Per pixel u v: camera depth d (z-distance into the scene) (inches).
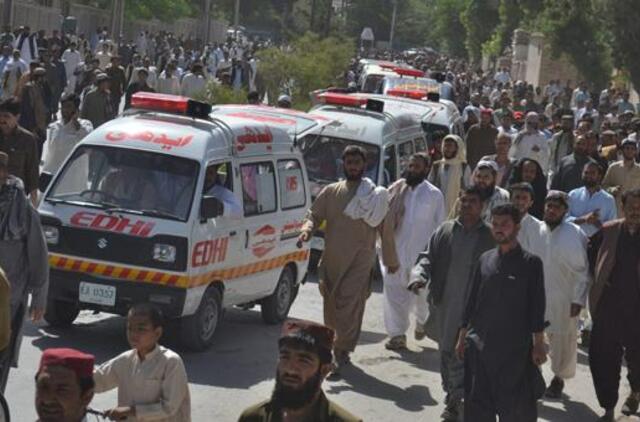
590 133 611.2
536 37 2541.8
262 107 641.6
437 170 620.7
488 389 337.1
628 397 419.8
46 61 1116.5
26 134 470.6
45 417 199.9
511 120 901.8
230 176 467.5
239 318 521.0
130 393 277.9
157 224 437.4
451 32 4741.6
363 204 433.1
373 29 5044.3
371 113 693.9
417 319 483.8
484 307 337.1
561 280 419.8
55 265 441.7
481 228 386.3
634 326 398.9
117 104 1029.8
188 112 473.7
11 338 334.6
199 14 3909.9
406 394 424.5
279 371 187.3
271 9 4699.8
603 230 402.6
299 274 526.6
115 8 2426.2
